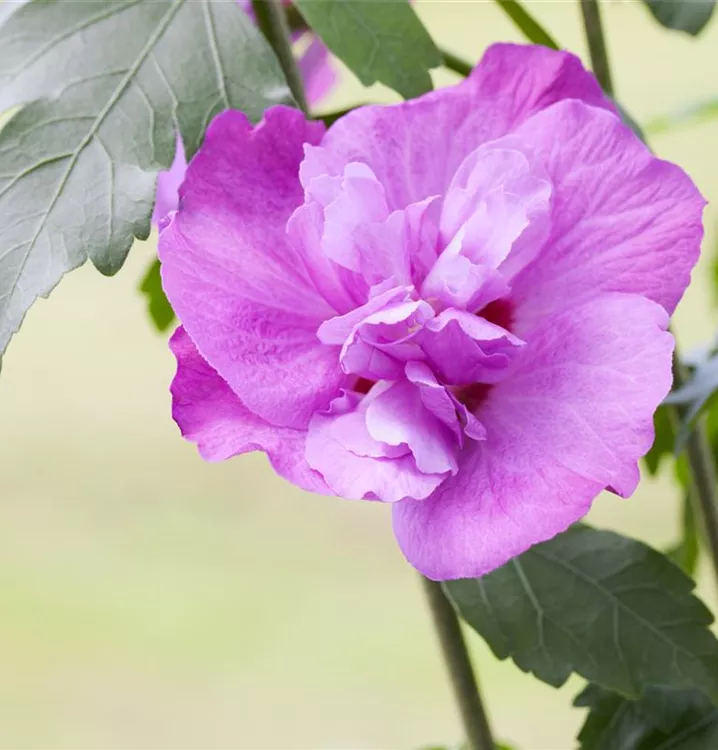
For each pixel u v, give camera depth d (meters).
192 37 0.59
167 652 1.56
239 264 0.56
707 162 1.32
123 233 0.57
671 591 0.62
